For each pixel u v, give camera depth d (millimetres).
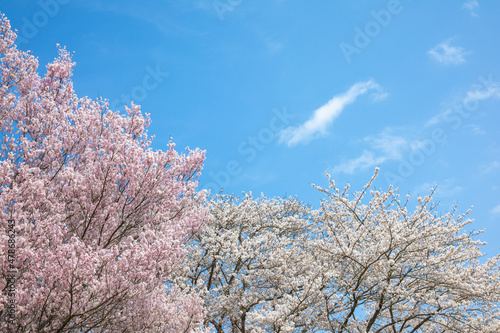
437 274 9836
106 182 7609
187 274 11977
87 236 7500
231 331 12500
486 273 10703
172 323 7211
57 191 7566
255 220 14805
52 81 8883
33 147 7988
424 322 10172
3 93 8305
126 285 5969
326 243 11180
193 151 9195
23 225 5871
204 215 9305
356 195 11398
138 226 8102
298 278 11203
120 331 6750
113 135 8172
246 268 12750
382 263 9750
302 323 10305
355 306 10141
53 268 5613
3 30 8539
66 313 5926
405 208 11328
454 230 10555
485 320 9867
